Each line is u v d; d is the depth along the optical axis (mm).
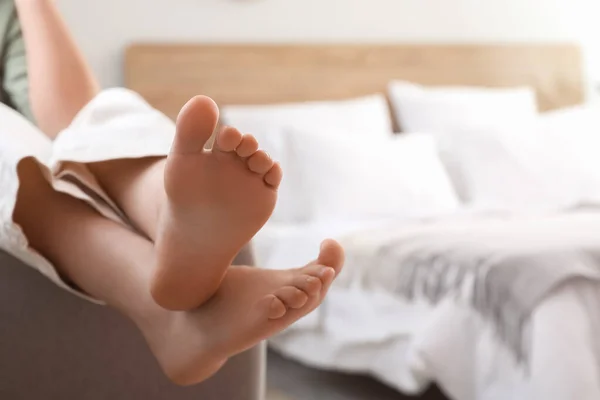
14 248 1146
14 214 1136
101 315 1344
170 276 947
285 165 3102
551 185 3277
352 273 2545
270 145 3201
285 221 3053
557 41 4188
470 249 2188
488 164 3324
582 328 1894
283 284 957
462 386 2064
